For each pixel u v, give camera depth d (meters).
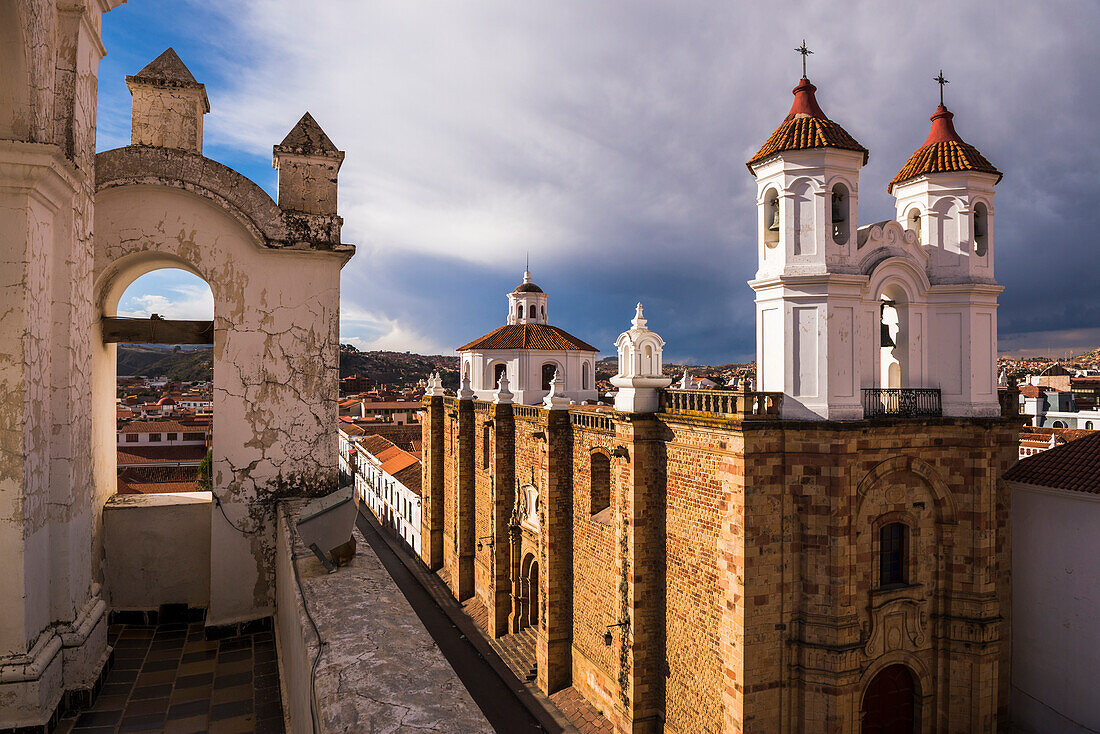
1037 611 21.42
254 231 11.43
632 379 23.70
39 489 7.49
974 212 22.48
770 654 19.69
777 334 20.70
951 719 21.64
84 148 8.55
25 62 6.89
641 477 23.81
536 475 33.50
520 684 31.80
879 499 20.77
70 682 8.11
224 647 10.56
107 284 11.70
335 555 7.94
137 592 11.71
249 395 11.65
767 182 21.27
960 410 21.80
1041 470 21.41
